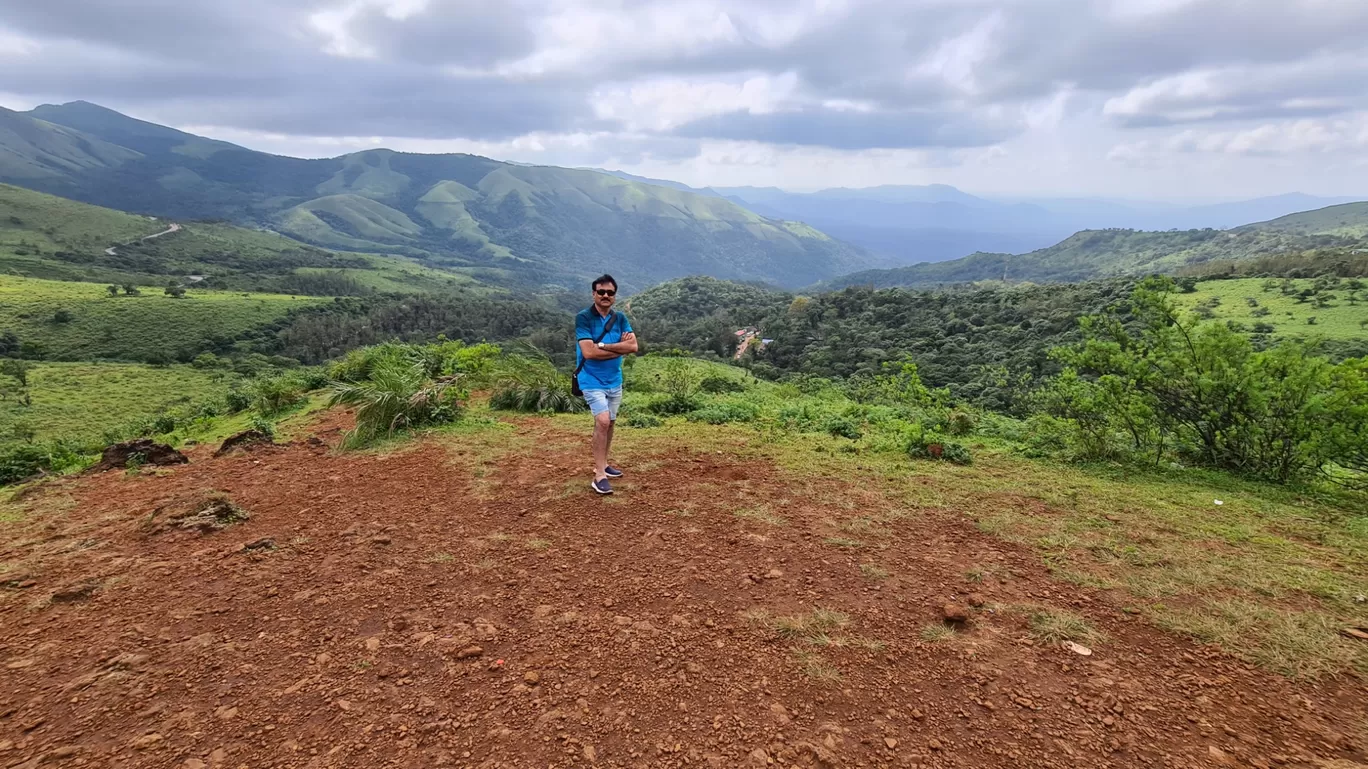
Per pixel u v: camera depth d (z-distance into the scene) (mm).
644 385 13469
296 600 3135
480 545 3855
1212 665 2602
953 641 2795
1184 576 3414
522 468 5625
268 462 6047
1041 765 2076
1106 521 4340
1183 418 6152
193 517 4148
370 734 2180
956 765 2080
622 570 3508
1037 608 3086
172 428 11781
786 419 8312
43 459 7570
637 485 5113
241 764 2033
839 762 2092
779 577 3416
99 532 4117
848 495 4891
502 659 2635
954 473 5605
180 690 2408
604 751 2129
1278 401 5516
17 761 2020
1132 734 2203
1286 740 2154
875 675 2555
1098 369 6762
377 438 6879
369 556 3680
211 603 3094
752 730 2238
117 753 2072
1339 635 2793
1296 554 3756
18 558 3684
